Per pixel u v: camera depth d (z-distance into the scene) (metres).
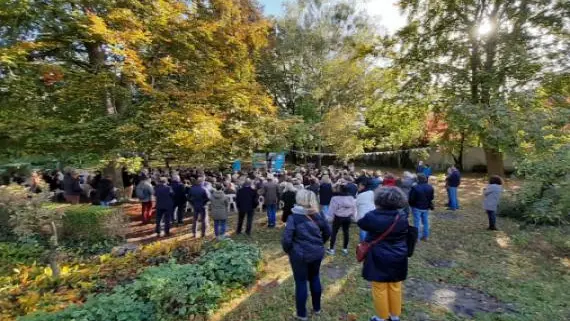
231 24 13.07
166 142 10.59
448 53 16.56
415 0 17.39
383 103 19.25
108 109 11.56
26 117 9.35
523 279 5.67
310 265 4.14
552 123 10.85
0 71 9.14
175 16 11.00
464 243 7.72
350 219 6.91
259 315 4.47
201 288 4.72
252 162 22.69
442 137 20.16
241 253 6.00
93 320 3.90
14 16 8.91
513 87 14.62
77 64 11.38
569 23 14.04
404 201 3.70
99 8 10.15
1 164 11.10
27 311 4.57
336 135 21.56
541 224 8.50
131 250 7.41
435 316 4.39
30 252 7.09
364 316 4.35
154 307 4.32
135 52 10.12
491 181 8.82
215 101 12.16
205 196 8.95
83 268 6.36
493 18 15.91
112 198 10.91
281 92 27.64
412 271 6.02
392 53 18.42
